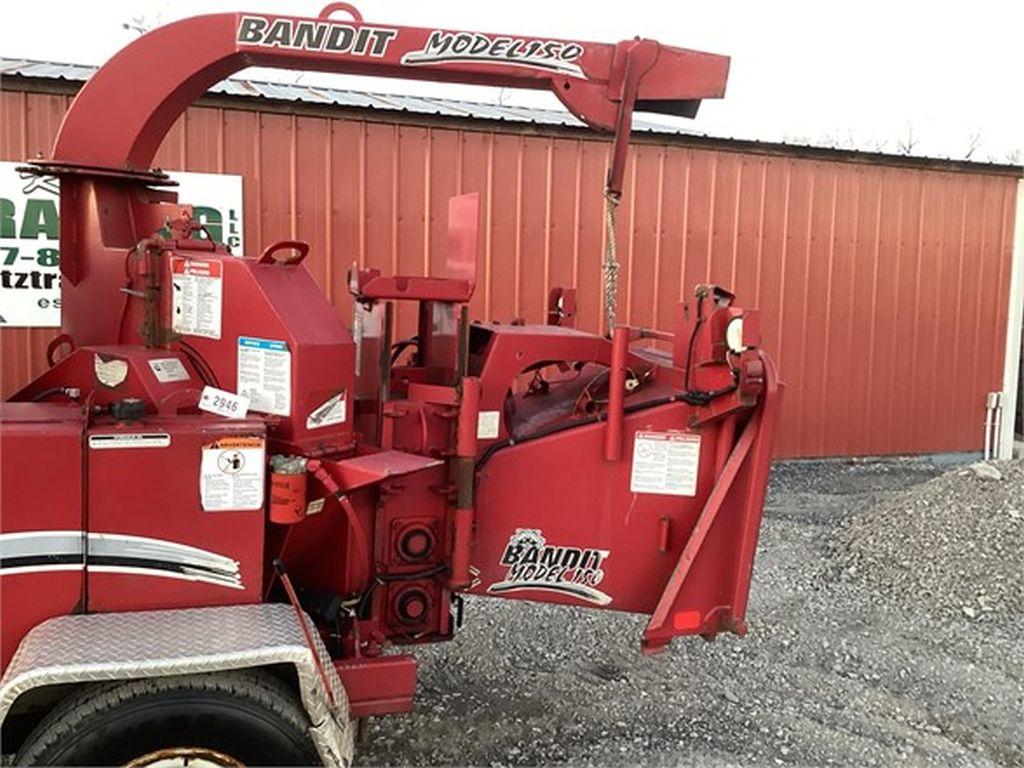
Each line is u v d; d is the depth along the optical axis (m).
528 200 7.84
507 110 9.02
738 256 8.60
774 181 8.64
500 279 7.83
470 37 3.23
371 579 3.07
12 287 6.68
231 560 2.55
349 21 3.17
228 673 2.37
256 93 7.31
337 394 2.87
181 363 2.82
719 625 3.28
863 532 6.10
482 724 3.65
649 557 3.32
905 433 9.48
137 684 2.29
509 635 4.54
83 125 3.16
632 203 8.18
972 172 9.34
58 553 2.41
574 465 3.25
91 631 2.35
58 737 2.22
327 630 2.95
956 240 9.41
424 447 3.11
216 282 2.81
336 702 2.47
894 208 9.12
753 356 3.05
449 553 3.14
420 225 7.57
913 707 3.97
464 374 3.07
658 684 4.08
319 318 2.87
